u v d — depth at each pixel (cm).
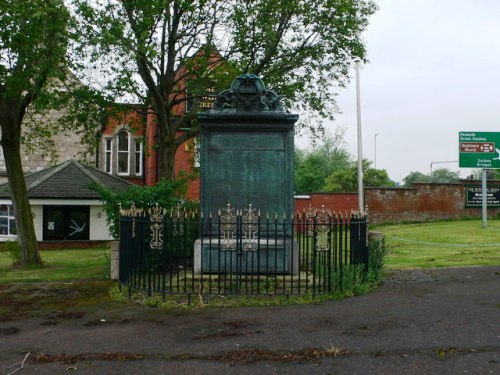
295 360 517
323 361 513
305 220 991
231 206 1007
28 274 1321
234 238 957
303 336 598
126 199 1172
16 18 1168
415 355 525
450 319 668
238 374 482
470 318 671
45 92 1405
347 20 1723
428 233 2225
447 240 1933
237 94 1016
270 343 573
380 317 682
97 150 3005
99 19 1316
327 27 1764
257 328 636
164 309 753
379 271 980
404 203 2831
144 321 686
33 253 1573
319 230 817
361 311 718
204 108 1997
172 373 487
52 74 1293
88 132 1855
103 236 2484
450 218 2866
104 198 1234
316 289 852
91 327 664
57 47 1269
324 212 907
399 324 646
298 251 895
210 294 806
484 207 2394
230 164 1014
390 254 1523
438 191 2859
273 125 1009
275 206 1007
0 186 2566
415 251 1608
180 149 2773
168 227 1022
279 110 1023
